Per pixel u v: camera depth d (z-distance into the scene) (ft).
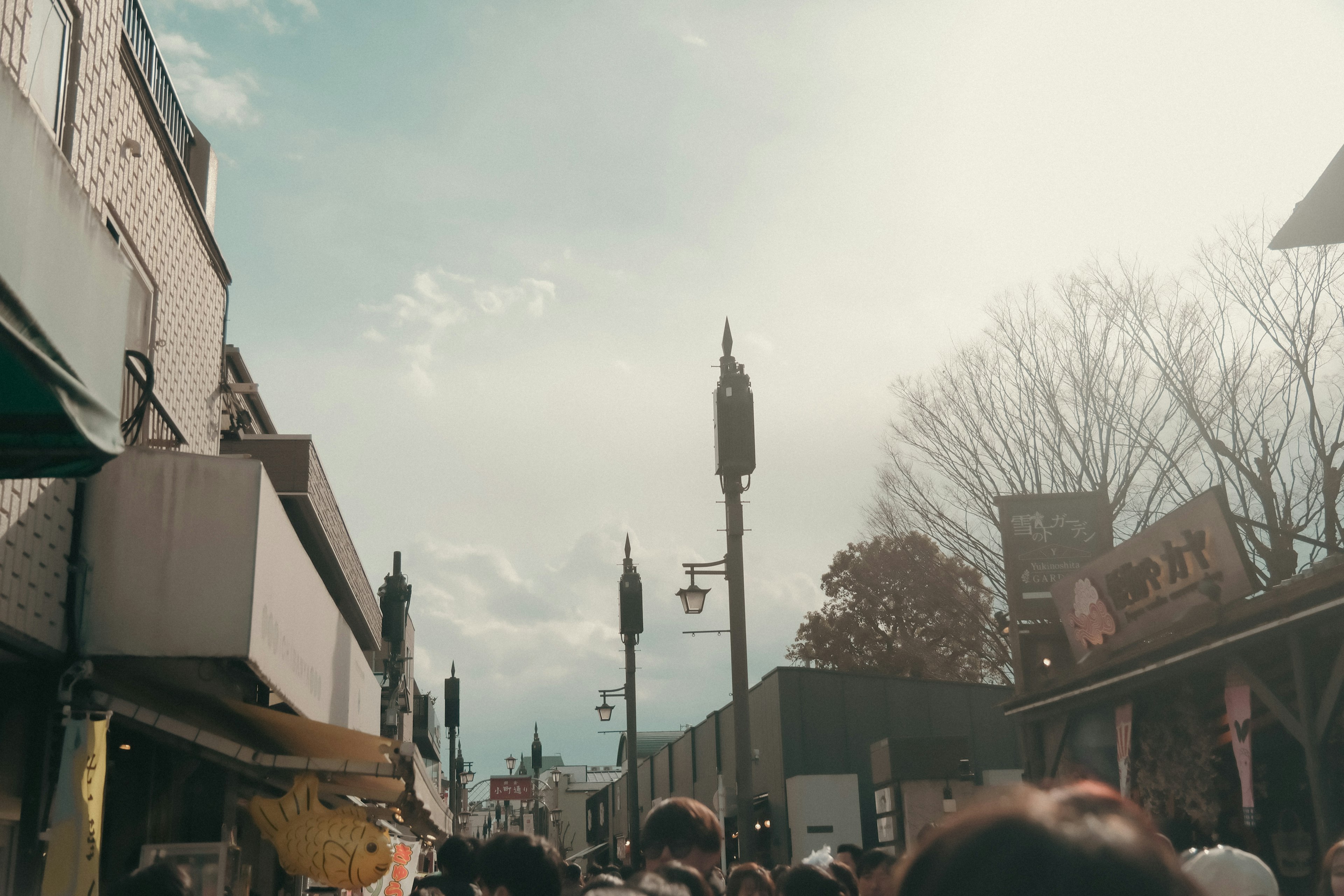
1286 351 49.57
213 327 42.96
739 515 43.70
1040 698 44.32
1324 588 26.30
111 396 16.81
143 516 26.16
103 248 16.65
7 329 12.25
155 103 33.47
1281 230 38.91
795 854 83.51
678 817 14.34
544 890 13.32
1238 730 32.01
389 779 31.78
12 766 23.53
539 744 153.69
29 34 23.44
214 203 43.65
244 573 26.48
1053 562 49.16
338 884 25.40
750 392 43.91
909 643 111.14
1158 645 33.76
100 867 28.89
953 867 3.06
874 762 66.03
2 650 22.68
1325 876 14.44
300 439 53.31
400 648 85.05
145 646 25.48
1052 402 58.54
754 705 98.68
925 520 66.18
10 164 13.60
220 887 27.55
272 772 33.76
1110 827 3.11
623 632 72.84
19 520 22.31
